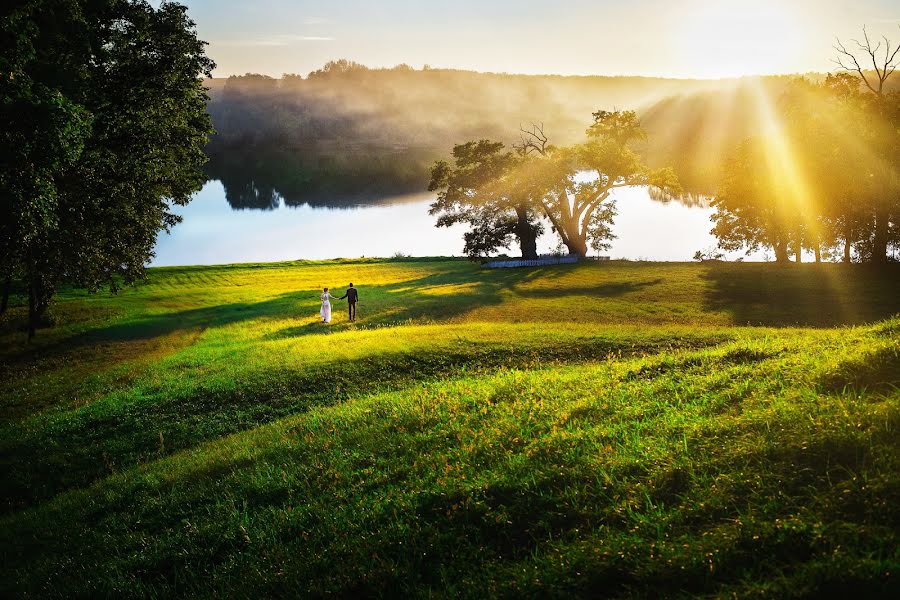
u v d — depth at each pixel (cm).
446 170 6394
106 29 2647
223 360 2177
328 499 820
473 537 608
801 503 505
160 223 3338
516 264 5978
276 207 14550
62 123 1692
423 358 1873
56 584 761
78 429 1595
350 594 567
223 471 1070
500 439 866
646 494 582
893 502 461
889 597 372
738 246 5853
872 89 4756
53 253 2558
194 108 3020
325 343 2259
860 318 2983
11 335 3231
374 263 6712
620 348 1883
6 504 1259
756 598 402
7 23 1638
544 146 6581
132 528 908
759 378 898
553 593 477
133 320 3575
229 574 680
